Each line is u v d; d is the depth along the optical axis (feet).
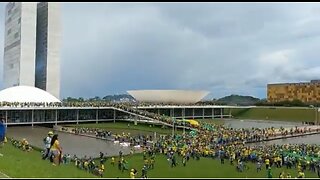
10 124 300.40
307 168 145.18
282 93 649.20
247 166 139.13
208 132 246.88
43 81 443.32
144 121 334.24
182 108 441.27
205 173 112.98
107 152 173.99
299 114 479.00
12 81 437.17
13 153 136.98
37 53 458.50
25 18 419.13
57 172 88.89
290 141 244.63
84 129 263.70
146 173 118.62
